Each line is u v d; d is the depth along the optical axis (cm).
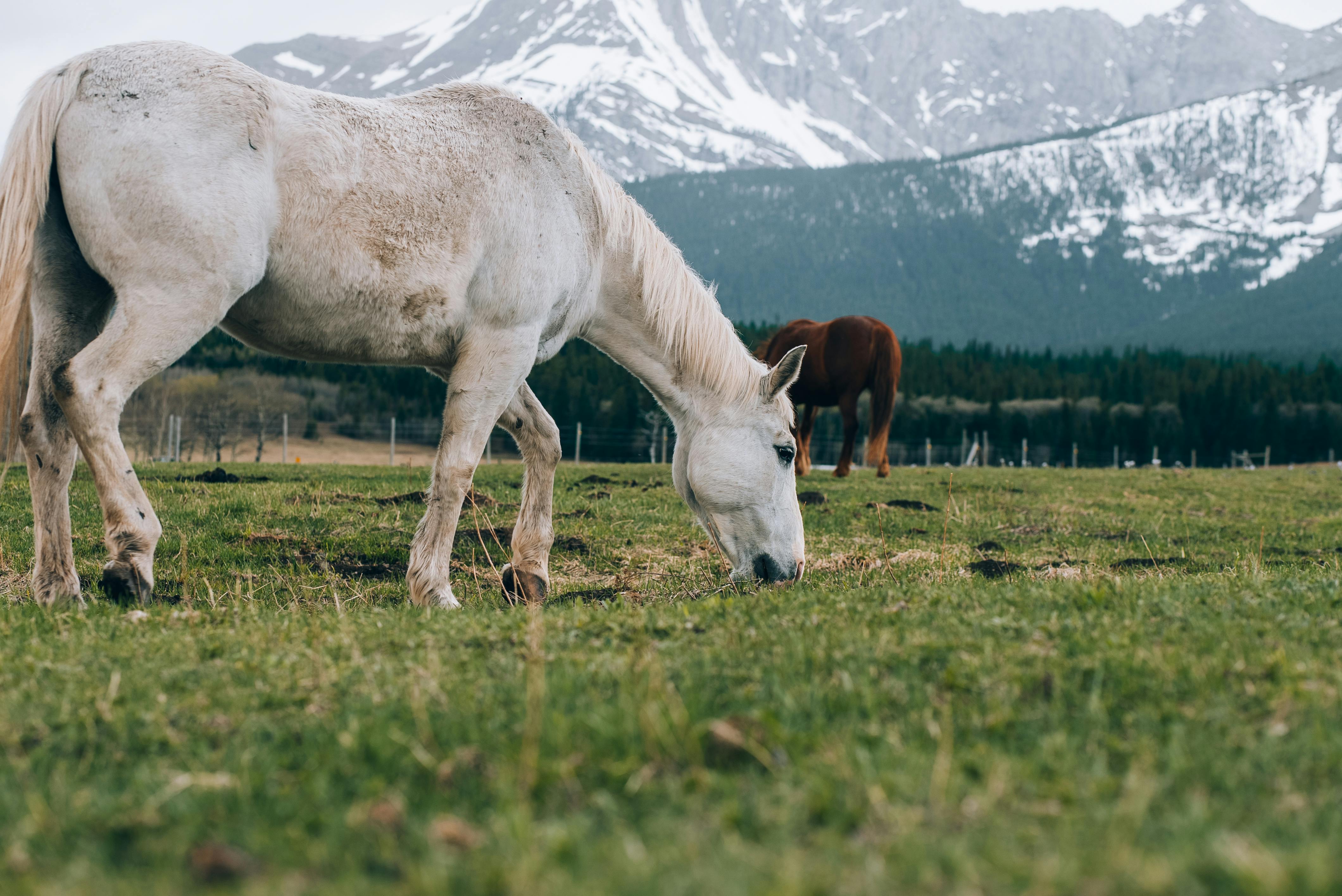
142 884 157
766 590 479
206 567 617
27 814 186
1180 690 254
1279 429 7456
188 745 229
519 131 510
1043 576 596
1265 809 179
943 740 216
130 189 422
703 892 147
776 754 212
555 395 4825
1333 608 367
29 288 432
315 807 191
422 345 500
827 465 5041
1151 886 144
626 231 561
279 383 4303
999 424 7119
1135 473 2050
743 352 591
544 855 164
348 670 292
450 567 668
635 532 832
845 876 154
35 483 450
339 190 456
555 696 254
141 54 440
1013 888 148
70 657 308
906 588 467
